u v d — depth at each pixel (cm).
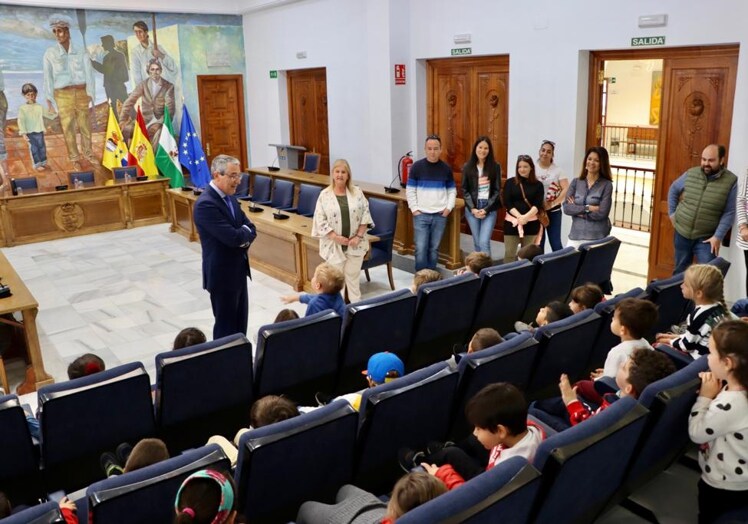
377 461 270
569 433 200
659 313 386
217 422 339
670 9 580
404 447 275
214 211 450
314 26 1004
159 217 1027
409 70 855
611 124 1512
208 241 462
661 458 260
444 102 845
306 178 905
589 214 572
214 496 172
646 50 619
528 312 458
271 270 728
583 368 346
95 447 302
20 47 961
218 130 1184
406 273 720
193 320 611
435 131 865
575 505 220
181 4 1081
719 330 223
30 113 984
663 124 615
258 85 1162
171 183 1108
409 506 182
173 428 326
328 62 993
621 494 254
